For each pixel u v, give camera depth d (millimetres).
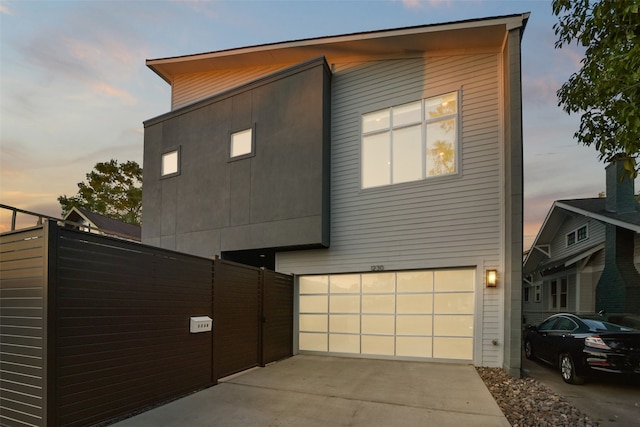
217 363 6453
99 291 4301
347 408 4949
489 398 5430
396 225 8914
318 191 9070
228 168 10453
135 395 4730
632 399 5617
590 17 4008
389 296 9055
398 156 9148
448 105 8758
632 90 3096
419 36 8586
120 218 29219
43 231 3826
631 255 11352
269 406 5035
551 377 7148
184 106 11578
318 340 9750
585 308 13664
